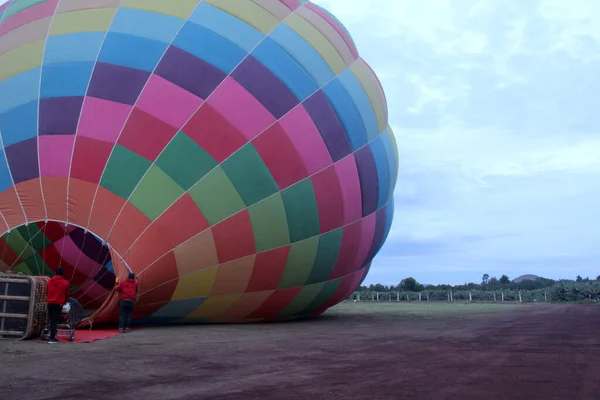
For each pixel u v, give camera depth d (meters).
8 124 12.23
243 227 12.58
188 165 12.11
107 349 8.79
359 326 14.55
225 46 13.27
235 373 6.71
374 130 15.88
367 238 15.77
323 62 14.72
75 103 12.16
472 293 55.09
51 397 5.26
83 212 11.75
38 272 16.80
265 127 12.94
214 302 13.13
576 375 6.73
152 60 12.61
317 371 6.89
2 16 14.73
